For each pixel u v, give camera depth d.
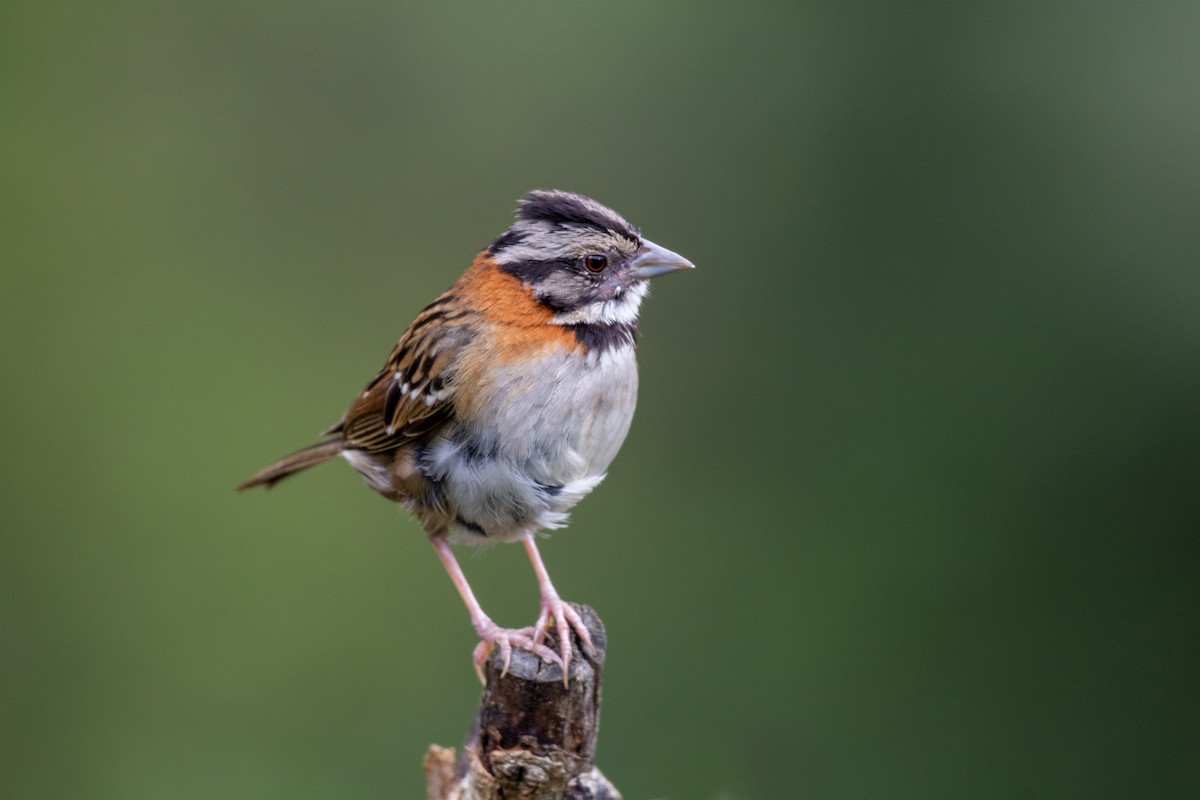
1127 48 11.49
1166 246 11.48
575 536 13.13
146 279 14.27
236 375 14.12
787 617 12.42
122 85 14.58
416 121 14.21
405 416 8.55
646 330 13.27
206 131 14.58
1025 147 11.91
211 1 14.43
